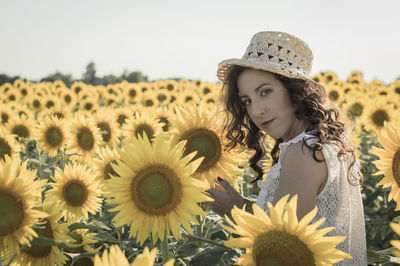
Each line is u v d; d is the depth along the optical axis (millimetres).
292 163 2428
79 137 6508
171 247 2969
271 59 2734
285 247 1750
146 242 3520
